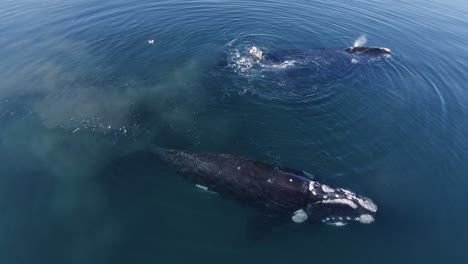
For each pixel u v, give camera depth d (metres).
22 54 28.47
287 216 15.79
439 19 38.66
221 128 20.94
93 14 35.47
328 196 15.77
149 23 33.50
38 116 21.81
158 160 18.41
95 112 22.20
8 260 13.59
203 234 14.82
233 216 15.66
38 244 14.23
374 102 23.44
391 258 14.08
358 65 27.94
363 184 17.23
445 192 16.97
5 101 23.00
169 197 16.36
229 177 16.58
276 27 34.25
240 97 23.62
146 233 14.73
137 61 27.77
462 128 21.33
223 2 39.47
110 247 14.17
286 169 16.56
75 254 13.89
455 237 14.87
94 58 28.09
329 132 20.62
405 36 33.97
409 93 24.58
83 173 17.67
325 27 34.91
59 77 25.67
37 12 36.09
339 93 24.22
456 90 25.30
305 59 27.97
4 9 36.81
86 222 15.16
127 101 23.27
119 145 19.70
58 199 16.22
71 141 19.92
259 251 14.30
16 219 15.22
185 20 34.50
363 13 38.81
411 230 15.14
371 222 15.42
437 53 30.80
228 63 27.53
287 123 21.28
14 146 19.38
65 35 31.45
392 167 18.28
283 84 25.08
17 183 16.98
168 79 25.62
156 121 21.53
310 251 14.42
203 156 17.53
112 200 16.20
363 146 19.62
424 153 19.28
